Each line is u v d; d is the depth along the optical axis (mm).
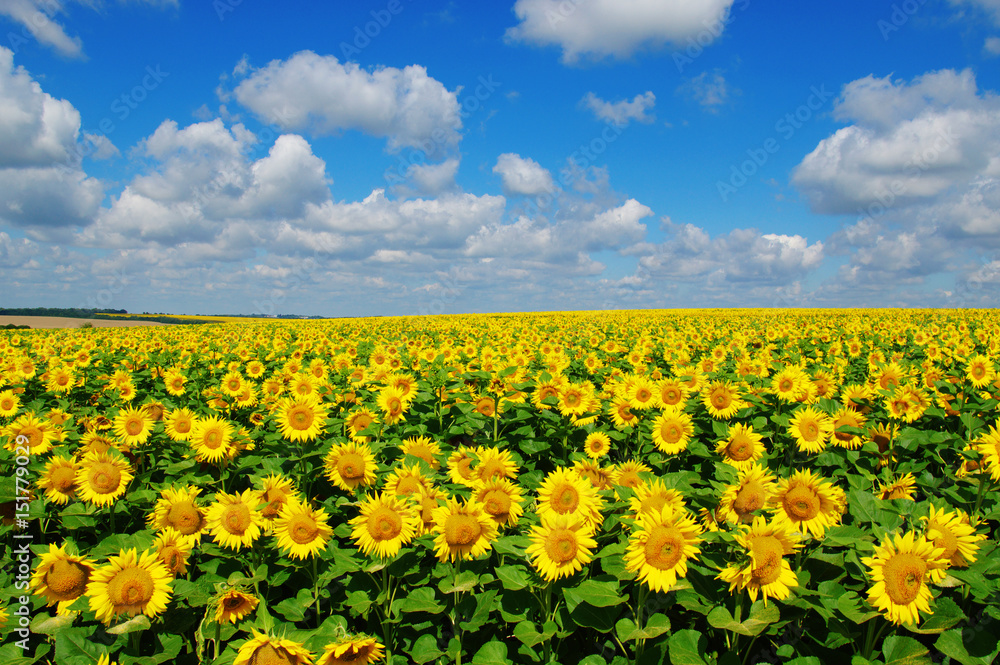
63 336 25469
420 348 16469
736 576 3520
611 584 3916
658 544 3535
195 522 4664
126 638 4203
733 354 15625
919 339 17641
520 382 8164
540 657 3951
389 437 7332
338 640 3551
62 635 4039
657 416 7129
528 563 4223
